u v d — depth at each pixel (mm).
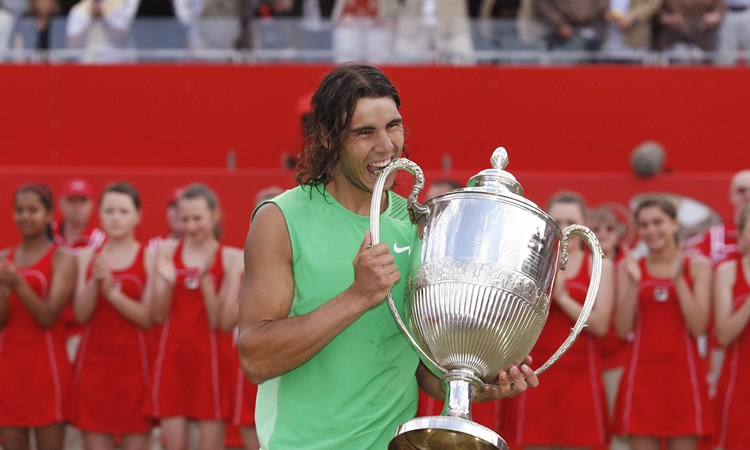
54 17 34938
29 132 34031
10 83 34125
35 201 22531
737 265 21469
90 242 27125
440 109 33781
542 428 21266
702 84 33750
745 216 21172
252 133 33938
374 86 10188
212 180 31453
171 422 22391
